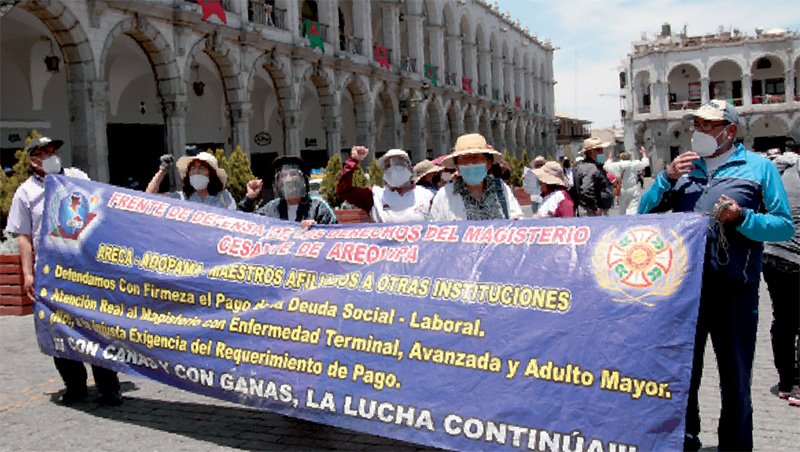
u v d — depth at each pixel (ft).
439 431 15.01
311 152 115.65
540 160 56.54
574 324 14.33
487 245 15.87
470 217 18.81
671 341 13.60
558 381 14.17
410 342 15.67
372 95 107.34
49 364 26.35
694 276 13.83
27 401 21.97
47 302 20.84
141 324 19.08
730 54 192.24
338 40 98.37
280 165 20.83
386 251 16.83
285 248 17.95
